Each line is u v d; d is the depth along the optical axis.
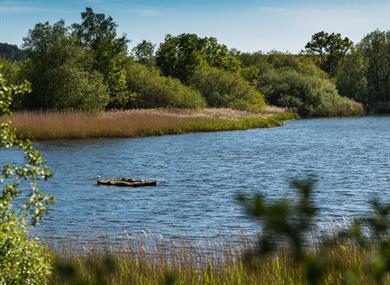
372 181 28.56
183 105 86.12
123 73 86.88
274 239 1.92
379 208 2.38
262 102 97.81
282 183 28.14
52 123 51.91
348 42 168.88
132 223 18.72
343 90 115.88
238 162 36.97
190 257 11.77
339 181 28.58
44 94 67.12
